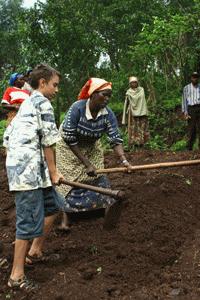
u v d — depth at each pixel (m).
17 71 10.34
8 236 3.78
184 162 3.72
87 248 3.36
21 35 9.98
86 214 3.73
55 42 9.92
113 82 12.13
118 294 2.75
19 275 2.86
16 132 2.84
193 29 9.48
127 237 3.46
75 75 10.45
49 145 2.84
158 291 2.73
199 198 4.36
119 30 12.07
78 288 2.79
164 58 11.64
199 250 3.20
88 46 10.17
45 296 2.75
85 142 3.66
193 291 2.71
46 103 2.86
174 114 10.42
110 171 3.61
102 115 3.59
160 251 3.25
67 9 9.92
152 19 11.73
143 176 4.98
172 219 3.74
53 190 3.06
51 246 3.44
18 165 2.79
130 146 8.12
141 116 8.03
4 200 4.77
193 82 7.30
